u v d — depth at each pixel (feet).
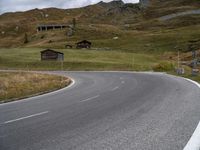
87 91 78.64
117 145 25.11
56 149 24.77
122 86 88.17
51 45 593.83
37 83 110.63
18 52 400.67
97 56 362.94
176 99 52.08
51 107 50.11
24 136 29.68
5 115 43.86
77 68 271.90
